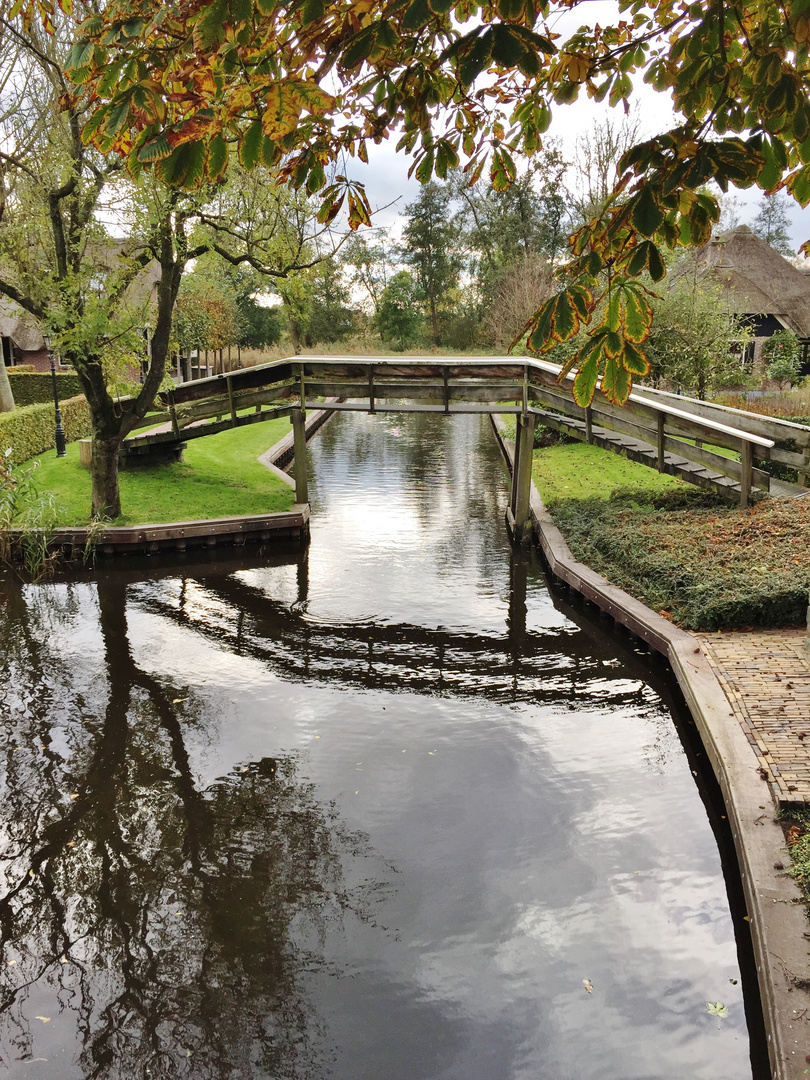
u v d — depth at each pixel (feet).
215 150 5.81
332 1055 13.19
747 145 5.58
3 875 17.97
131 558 42.86
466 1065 12.92
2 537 41.04
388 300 178.60
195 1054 13.34
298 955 15.46
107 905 16.97
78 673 29.01
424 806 20.51
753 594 27.22
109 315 39.70
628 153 5.81
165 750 23.53
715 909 16.34
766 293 97.76
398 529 49.21
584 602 34.73
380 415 114.01
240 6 5.02
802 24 5.42
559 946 15.46
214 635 32.91
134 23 5.54
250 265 43.27
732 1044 13.08
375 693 27.55
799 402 69.36
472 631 33.37
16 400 73.36
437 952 15.44
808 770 17.62
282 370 47.91
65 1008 14.32
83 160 36.22
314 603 36.68
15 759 22.88
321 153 7.78
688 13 6.40
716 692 21.93
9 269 41.55
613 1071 12.69
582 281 5.44
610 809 20.17
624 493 46.24
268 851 18.78
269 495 51.70
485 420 109.91
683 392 68.18
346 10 5.88
